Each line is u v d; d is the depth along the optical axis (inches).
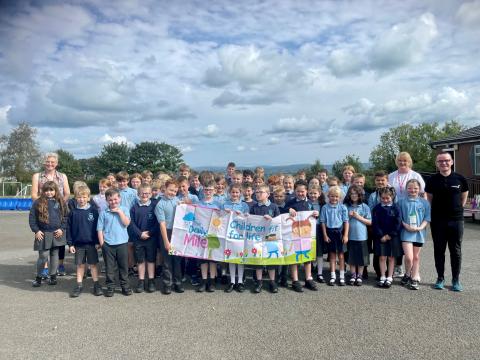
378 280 282.4
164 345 171.8
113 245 246.7
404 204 262.2
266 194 276.4
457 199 248.8
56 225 273.0
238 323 197.3
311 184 309.1
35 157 2333.9
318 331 185.9
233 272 264.1
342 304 226.4
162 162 3061.0
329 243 273.4
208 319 203.3
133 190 315.0
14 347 171.2
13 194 1749.5
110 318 205.9
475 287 258.8
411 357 159.3
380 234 261.4
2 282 282.2
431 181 259.6
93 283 279.9
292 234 264.7
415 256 258.8
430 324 193.6
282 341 175.0
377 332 184.2
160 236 261.1
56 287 269.3
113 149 3014.3
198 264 278.5
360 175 301.7
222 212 264.2
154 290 258.8
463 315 205.9
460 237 249.0
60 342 175.8
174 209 262.8
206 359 158.6
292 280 263.1
